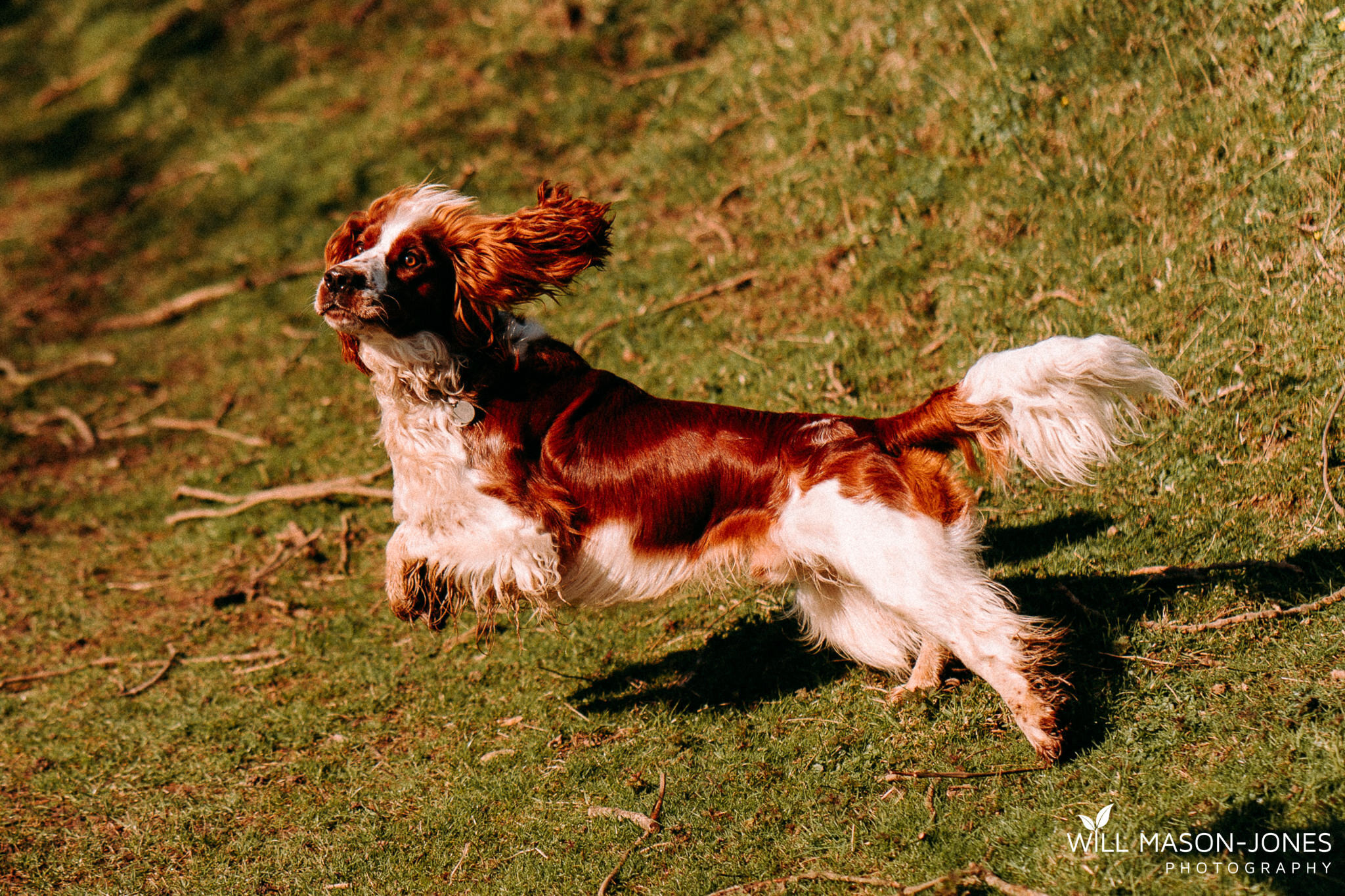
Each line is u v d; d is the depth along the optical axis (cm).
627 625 517
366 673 527
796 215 780
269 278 1011
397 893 375
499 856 383
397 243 407
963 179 720
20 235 1214
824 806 373
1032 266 641
